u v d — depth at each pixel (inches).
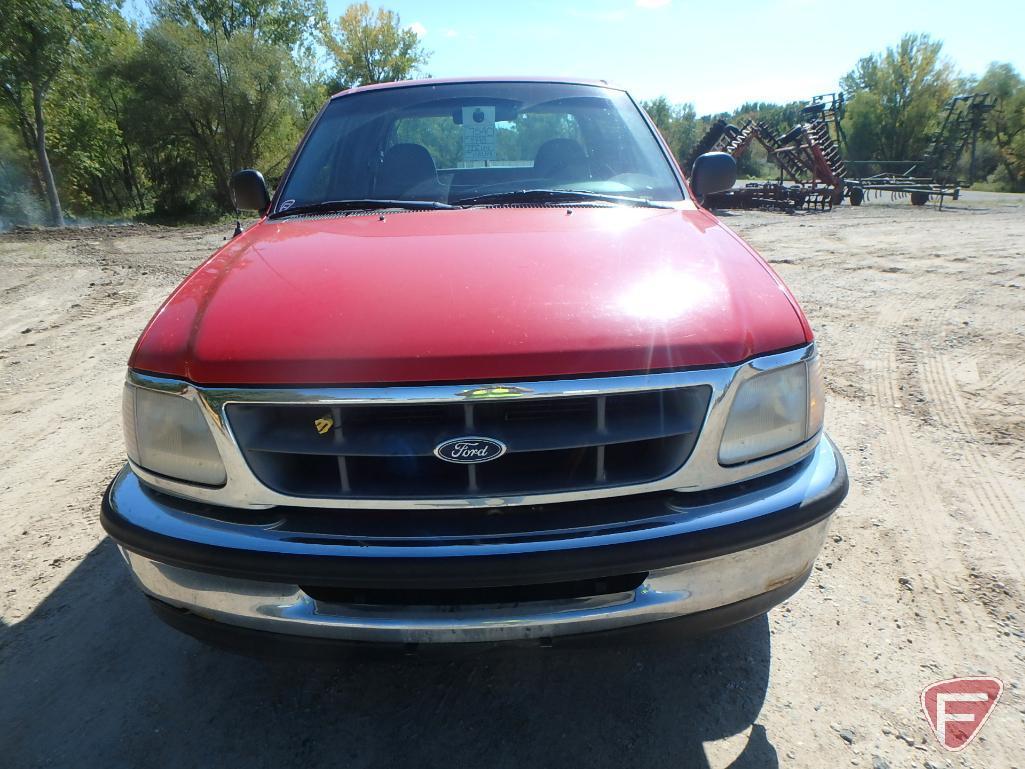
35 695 81.6
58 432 159.2
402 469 60.4
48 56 796.0
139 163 1241.4
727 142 842.8
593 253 73.3
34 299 303.9
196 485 62.1
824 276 313.6
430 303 62.6
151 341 65.5
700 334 60.5
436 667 84.5
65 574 105.1
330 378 56.7
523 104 114.6
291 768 70.9
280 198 106.6
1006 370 180.1
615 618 60.9
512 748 72.7
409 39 1594.5
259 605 61.5
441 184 104.7
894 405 159.8
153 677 84.1
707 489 61.9
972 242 419.5
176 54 979.3
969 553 103.7
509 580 57.7
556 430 58.1
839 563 102.1
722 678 81.4
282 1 1334.9
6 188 1016.9
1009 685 79.0
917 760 69.7
